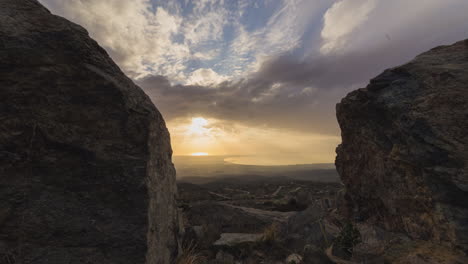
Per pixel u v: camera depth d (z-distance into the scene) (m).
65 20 3.41
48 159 2.81
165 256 3.55
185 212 9.80
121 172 2.96
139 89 3.89
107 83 3.26
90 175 2.89
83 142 2.96
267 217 9.16
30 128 2.81
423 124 4.24
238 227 8.13
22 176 2.69
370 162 6.05
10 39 2.92
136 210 2.86
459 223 3.49
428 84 4.62
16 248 2.46
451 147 3.81
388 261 3.72
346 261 4.14
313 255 4.40
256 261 4.99
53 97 2.98
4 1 3.18
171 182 4.32
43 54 3.04
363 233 4.66
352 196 6.98
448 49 5.28
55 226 2.62
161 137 3.89
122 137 3.16
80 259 2.56
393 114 5.02
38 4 3.45
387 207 5.39
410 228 4.56
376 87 5.72
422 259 3.41
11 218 2.53
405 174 4.79
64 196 2.75
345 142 7.36
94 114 3.11
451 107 4.11
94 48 3.51
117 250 2.67
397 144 4.98
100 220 2.74
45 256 2.50
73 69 3.16
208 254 5.20
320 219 6.18
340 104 7.28
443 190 3.82
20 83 2.87
